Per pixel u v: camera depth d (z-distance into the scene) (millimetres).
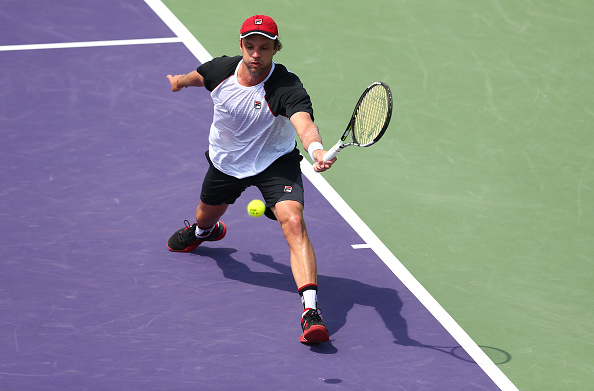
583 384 19016
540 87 33219
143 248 23062
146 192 25422
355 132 18547
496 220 25188
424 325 20688
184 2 37844
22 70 31609
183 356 19266
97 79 31422
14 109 29250
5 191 24969
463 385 18734
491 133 30031
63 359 18984
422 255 23438
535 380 19047
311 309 19141
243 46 18719
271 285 21938
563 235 24641
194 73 20875
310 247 19594
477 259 23375
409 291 21922
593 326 20938
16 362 18828
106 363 18922
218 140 20359
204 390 18234
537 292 22141
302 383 18562
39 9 36188
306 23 36906
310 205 25375
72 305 20750
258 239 23875
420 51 35344
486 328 20703
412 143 29172
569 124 30844
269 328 20328
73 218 24047
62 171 26125
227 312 20812
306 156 27891
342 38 35938
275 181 20078
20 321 20109
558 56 35531
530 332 20609
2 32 34156
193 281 21922
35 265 22078
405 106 31438
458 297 21781
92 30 34875
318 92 32031
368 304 21359
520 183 27188
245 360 19203
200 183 26000
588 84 33594
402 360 19438
